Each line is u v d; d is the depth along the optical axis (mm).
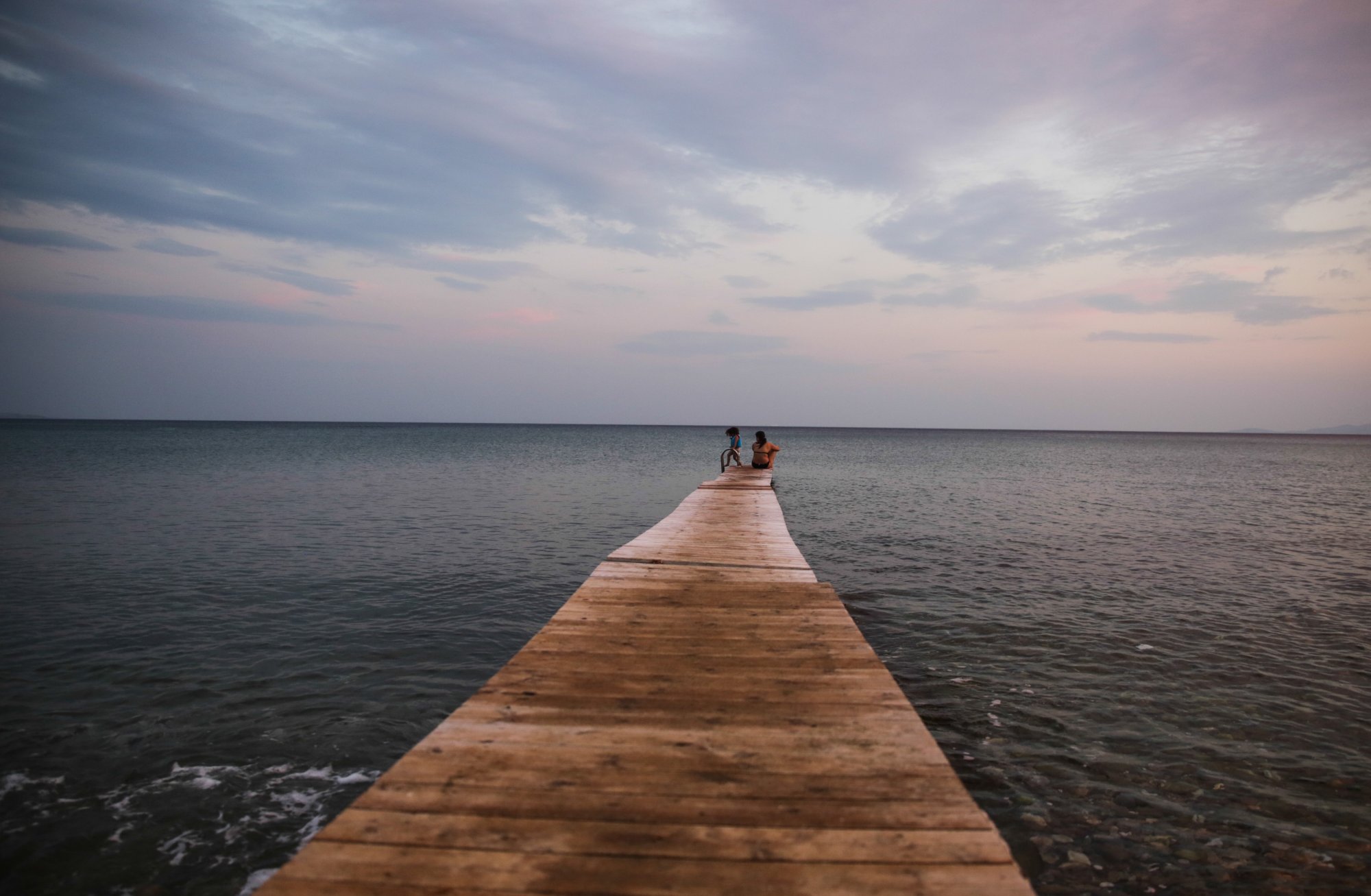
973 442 131750
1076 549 15742
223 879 4441
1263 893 4184
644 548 10336
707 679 4836
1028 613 10266
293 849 4746
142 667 7859
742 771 3457
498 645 8844
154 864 4555
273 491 26516
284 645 8680
